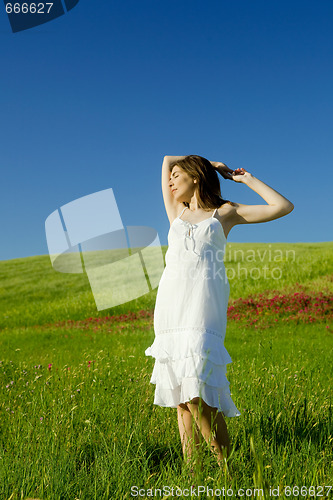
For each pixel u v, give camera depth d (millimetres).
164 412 3734
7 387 4719
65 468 2443
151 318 16328
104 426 3393
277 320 13922
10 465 2525
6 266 32969
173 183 3115
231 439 3049
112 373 5301
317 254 22734
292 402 3586
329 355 7387
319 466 2486
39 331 15742
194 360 2520
